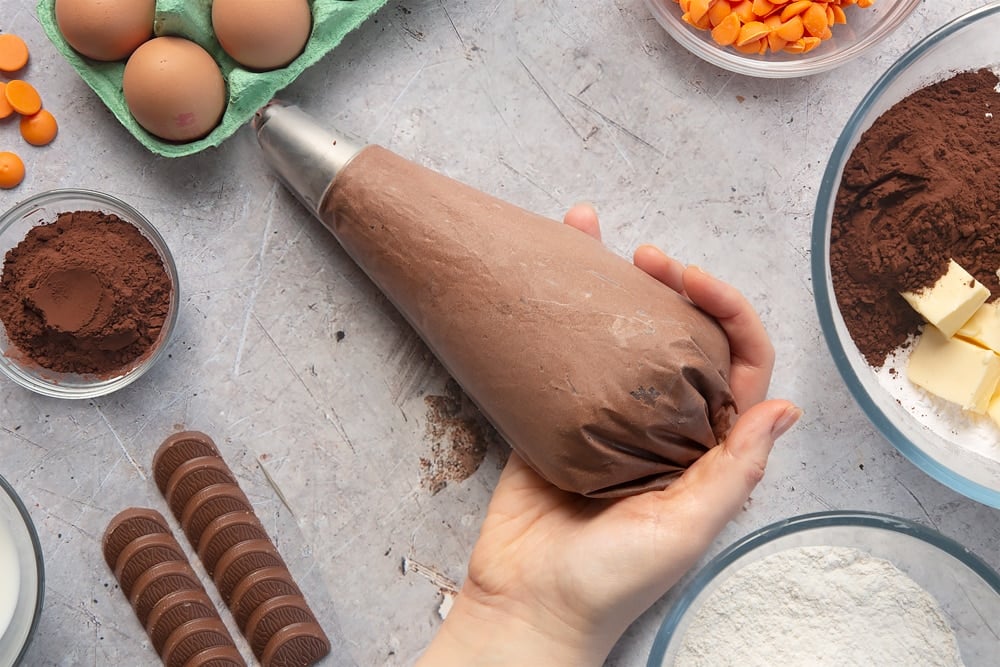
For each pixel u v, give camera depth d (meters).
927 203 0.79
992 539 0.83
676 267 0.80
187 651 0.81
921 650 0.81
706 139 0.85
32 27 0.83
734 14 0.81
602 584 0.75
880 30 0.83
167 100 0.79
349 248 0.81
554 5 0.84
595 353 0.74
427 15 0.84
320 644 0.82
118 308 0.80
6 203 0.83
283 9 0.79
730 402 0.76
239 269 0.83
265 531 0.83
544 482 0.80
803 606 0.81
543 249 0.77
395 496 0.83
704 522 0.75
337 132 0.80
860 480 0.84
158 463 0.82
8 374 0.81
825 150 0.84
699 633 0.81
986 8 0.79
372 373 0.84
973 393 0.80
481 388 0.77
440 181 0.79
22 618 0.79
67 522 0.83
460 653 0.78
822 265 0.79
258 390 0.83
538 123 0.84
